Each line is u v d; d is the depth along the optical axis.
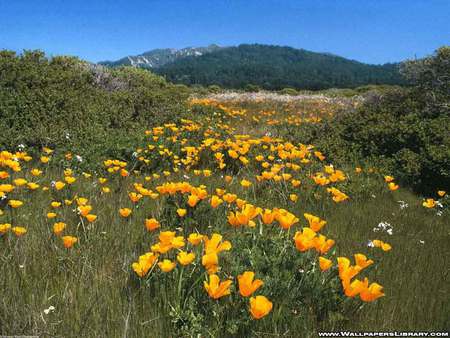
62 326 2.79
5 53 10.91
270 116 18.59
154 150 8.61
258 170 8.55
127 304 3.02
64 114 9.50
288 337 2.85
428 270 4.35
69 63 13.49
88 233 4.24
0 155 5.80
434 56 12.41
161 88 17.36
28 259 3.60
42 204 5.12
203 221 4.79
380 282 3.88
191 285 3.12
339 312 3.17
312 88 191.75
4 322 2.75
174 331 2.85
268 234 4.00
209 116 15.30
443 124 9.70
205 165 8.77
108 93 12.44
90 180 6.93
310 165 8.88
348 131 11.30
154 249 3.08
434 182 8.48
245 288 2.57
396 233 5.58
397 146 9.87
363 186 7.59
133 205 5.39
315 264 3.45
